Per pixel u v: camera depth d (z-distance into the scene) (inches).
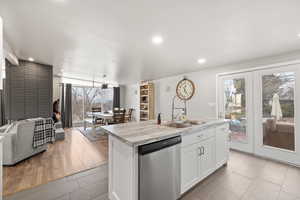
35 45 99.7
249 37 86.0
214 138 95.5
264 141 124.3
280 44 96.2
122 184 61.6
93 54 118.8
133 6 57.6
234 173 96.4
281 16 64.1
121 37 86.4
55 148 146.7
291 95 109.5
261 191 77.4
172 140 66.4
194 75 182.5
